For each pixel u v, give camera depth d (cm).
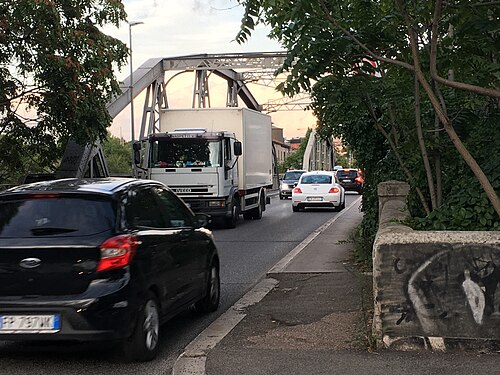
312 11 664
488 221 668
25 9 1733
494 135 753
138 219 612
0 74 1942
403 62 706
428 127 855
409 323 548
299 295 839
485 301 536
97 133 2048
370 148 1182
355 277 945
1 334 544
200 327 732
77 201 581
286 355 556
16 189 613
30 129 2144
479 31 654
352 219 2155
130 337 573
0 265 556
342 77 791
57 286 550
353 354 548
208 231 807
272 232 1873
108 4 1958
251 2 633
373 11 741
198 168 1962
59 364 587
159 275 612
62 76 1886
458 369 500
